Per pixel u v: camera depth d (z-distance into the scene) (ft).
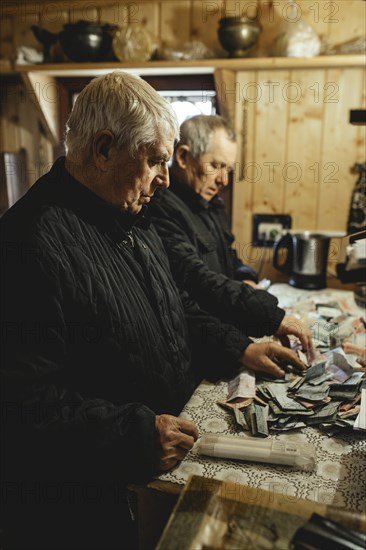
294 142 7.72
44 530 3.27
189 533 2.25
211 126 5.57
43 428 2.83
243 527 2.28
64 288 3.02
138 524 2.98
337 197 7.80
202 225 5.86
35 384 2.84
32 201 3.22
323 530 2.22
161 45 7.87
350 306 6.13
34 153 8.71
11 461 2.94
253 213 8.12
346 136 7.56
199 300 4.85
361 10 7.14
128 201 3.41
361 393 3.42
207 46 7.73
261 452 3.08
